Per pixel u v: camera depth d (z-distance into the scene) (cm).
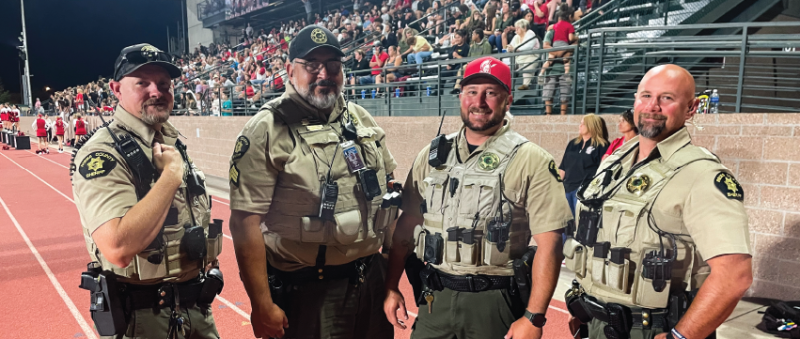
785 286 395
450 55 956
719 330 359
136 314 193
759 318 375
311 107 219
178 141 218
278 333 213
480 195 206
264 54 1806
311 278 220
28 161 1750
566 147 507
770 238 400
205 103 1636
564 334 361
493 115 207
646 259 174
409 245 242
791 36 431
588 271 193
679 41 512
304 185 210
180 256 199
